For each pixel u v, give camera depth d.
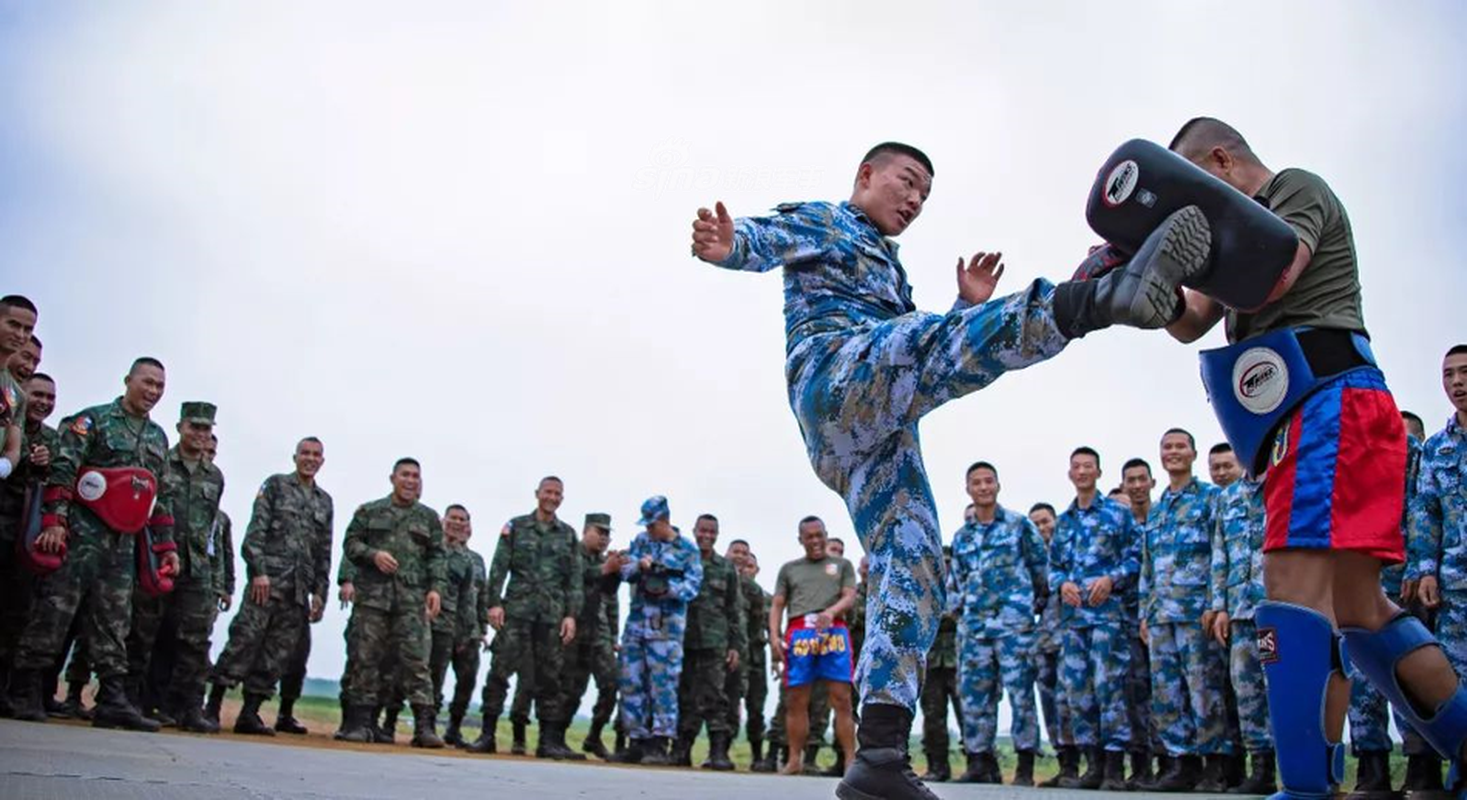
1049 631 8.68
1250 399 2.38
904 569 2.35
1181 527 7.29
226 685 8.36
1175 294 1.94
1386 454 2.25
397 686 10.11
